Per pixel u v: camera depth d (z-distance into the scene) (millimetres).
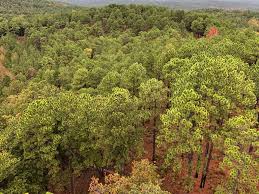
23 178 36344
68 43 123938
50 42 133250
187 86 36094
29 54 127250
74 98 39062
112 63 77938
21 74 102750
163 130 36500
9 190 34969
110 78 54938
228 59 44250
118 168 37594
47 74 89250
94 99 42125
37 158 36812
